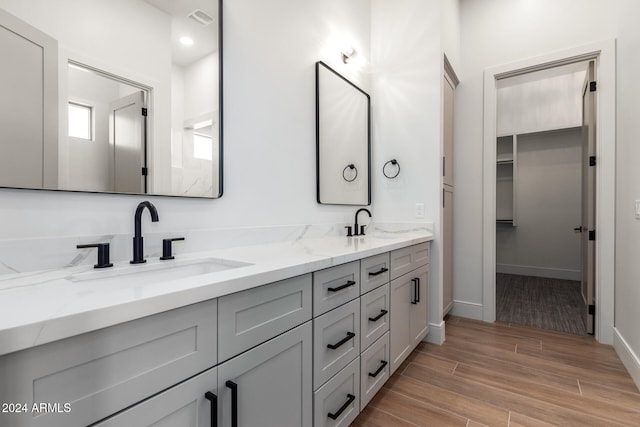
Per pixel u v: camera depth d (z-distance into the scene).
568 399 1.62
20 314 0.52
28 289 0.73
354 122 2.43
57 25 0.95
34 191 0.92
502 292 3.78
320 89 2.09
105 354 0.57
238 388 0.83
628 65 2.00
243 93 1.58
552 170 4.56
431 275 2.35
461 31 2.99
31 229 0.92
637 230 1.80
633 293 1.86
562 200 4.49
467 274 2.90
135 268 1.02
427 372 1.90
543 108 4.50
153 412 0.64
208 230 1.40
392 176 2.55
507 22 2.78
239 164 1.56
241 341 0.84
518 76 2.83
